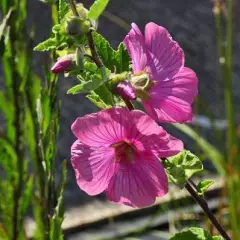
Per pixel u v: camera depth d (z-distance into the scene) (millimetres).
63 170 900
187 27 2305
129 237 1315
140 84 610
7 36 877
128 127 606
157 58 626
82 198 1536
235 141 1121
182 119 623
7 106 941
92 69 599
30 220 1353
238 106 1931
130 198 633
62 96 1892
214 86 1989
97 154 631
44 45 596
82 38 593
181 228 1158
